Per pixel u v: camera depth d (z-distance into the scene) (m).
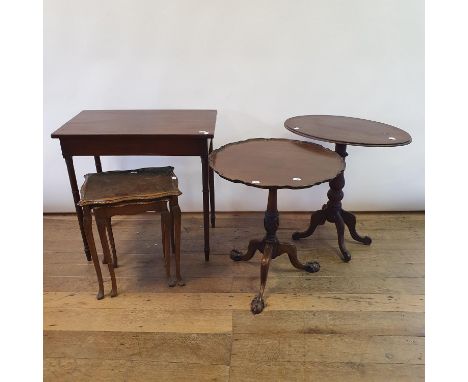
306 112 2.45
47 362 1.54
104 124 1.95
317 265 2.08
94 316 1.77
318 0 2.19
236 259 2.17
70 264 2.17
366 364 1.52
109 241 2.26
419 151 2.54
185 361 1.54
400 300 1.87
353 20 2.23
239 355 1.56
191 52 2.31
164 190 1.78
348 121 2.20
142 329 1.70
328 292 1.93
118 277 2.05
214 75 2.36
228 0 2.19
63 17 2.22
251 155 1.82
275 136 2.51
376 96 2.40
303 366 1.51
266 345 1.61
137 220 2.66
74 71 2.35
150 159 2.59
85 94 2.40
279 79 2.37
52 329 1.70
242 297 1.90
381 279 2.03
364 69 2.34
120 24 2.25
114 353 1.58
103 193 1.74
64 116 2.46
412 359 1.54
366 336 1.65
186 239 2.41
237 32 2.26
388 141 1.84
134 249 2.31
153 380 1.46
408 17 2.22
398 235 2.45
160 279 2.04
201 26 2.25
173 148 1.86
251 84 2.38
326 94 2.40
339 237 2.18
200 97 2.42
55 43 2.28
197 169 2.62
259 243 2.05
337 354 1.57
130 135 1.80
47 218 2.69
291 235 2.46
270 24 2.24
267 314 1.78
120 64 2.34
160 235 2.47
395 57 2.31
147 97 2.41
